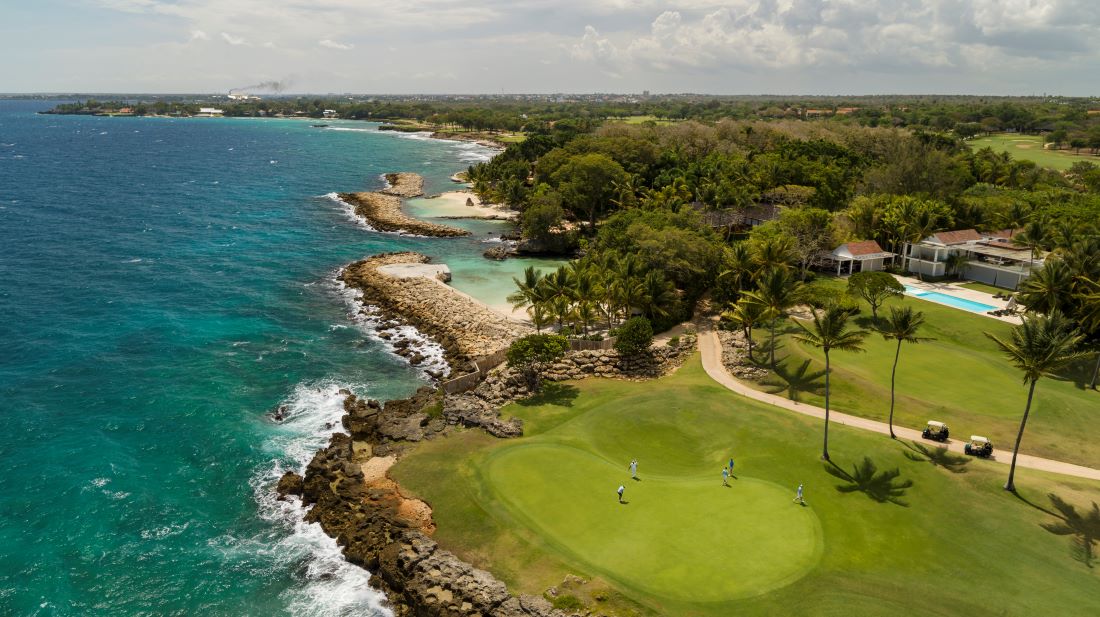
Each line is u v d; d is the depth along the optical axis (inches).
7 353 3117.6
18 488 2123.5
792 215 4313.5
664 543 1770.4
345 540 1920.5
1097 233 3870.6
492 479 2103.8
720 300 3646.7
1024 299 3184.1
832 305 2223.2
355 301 4037.9
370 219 6368.1
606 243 4402.1
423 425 2524.6
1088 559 1711.4
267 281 4379.9
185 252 5024.6
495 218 6648.6
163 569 1829.5
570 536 1822.1
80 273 4389.8
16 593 1726.1
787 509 1911.9
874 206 4790.8
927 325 3415.4
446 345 3336.6
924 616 1531.7
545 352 2847.0
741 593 1592.0
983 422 2411.4
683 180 5634.8
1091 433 2321.6
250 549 1918.1
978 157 6929.1
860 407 2559.1
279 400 2773.1
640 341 2955.2
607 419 2500.0
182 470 2268.7
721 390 2738.7
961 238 4424.2
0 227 5506.9
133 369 3004.4
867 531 1834.4
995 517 1881.2
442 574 1704.0
